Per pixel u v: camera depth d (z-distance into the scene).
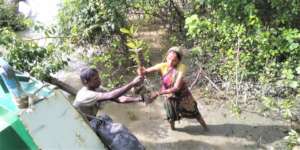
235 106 6.12
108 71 7.10
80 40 7.16
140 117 6.20
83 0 7.12
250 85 6.53
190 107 5.52
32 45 6.31
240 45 6.64
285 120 5.88
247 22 6.63
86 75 4.44
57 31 7.39
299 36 6.16
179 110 5.54
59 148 3.43
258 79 6.53
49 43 6.79
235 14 6.79
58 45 6.84
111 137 4.21
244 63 6.54
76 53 7.68
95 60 7.02
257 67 6.56
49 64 6.27
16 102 3.42
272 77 6.43
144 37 8.02
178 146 5.56
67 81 7.04
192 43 7.67
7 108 3.44
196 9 7.56
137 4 7.49
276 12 6.90
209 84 6.69
